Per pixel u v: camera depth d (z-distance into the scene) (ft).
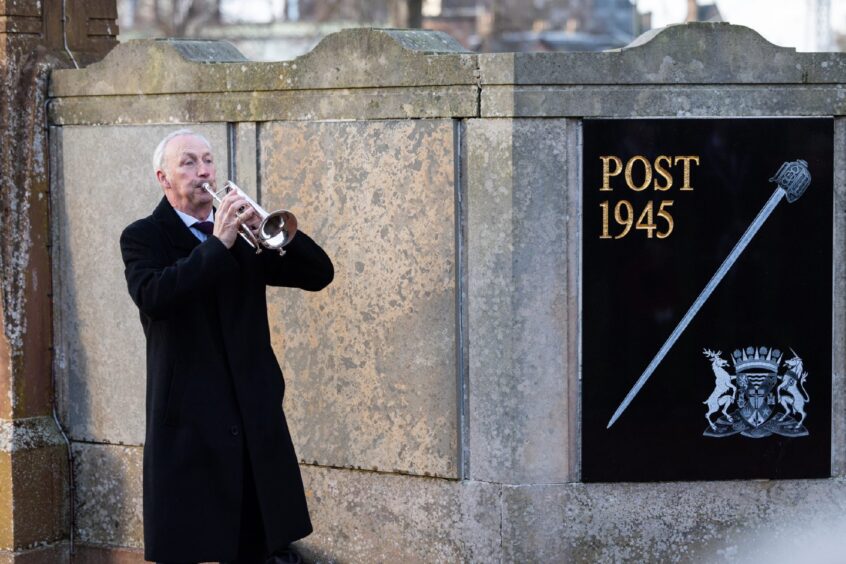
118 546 22.90
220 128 21.43
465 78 19.30
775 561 19.89
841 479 19.99
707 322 19.49
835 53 19.31
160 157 18.39
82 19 23.90
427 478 20.22
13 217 22.75
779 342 19.61
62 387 23.36
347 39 20.21
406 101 19.79
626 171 19.22
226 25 104.73
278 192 21.07
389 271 20.21
